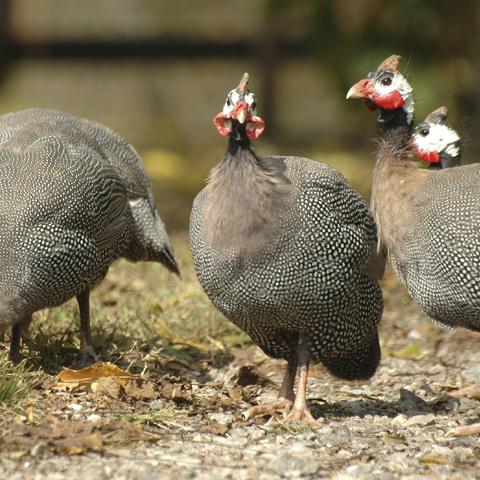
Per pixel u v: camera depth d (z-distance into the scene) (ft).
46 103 128.98
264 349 35.83
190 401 35.37
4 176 35.09
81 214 35.12
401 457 30.71
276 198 32.71
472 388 37.86
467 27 86.07
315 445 31.76
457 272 33.22
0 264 34.19
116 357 39.50
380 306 35.58
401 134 35.35
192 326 44.86
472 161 80.74
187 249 57.16
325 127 114.62
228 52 110.11
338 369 36.91
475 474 29.37
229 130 32.65
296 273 32.81
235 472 28.73
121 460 29.22
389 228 34.83
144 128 116.37
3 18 108.58
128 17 146.00
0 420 31.37
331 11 87.15
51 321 42.55
